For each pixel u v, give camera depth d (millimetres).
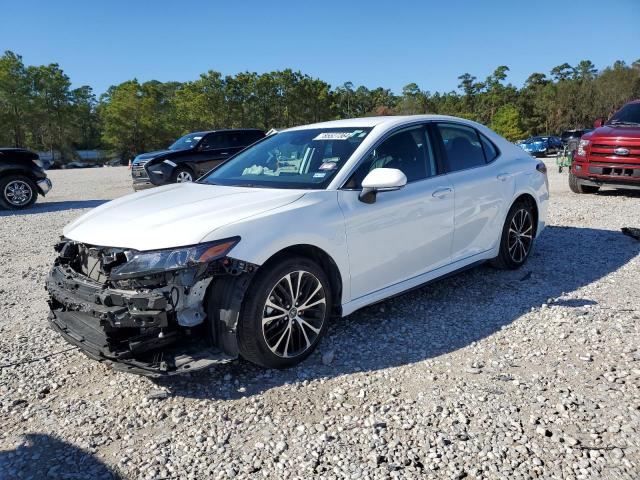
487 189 4734
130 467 2488
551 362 3334
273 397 3057
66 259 3469
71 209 11750
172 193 3918
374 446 2562
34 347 3918
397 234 3904
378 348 3654
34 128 82250
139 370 2910
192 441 2676
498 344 3645
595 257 5773
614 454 2410
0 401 3145
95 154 93062
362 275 3707
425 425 2711
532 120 97938
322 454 2520
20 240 8133
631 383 3023
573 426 2639
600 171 9914
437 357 3486
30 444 2709
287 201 3406
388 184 3461
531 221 5426
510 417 2744
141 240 2988
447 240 4379
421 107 112000
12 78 76625
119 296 2898
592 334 3709
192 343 3156
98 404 3084
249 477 2375
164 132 81250
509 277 5137
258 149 4613
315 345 3492
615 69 88750
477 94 112750
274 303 3230
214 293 3043
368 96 129250
